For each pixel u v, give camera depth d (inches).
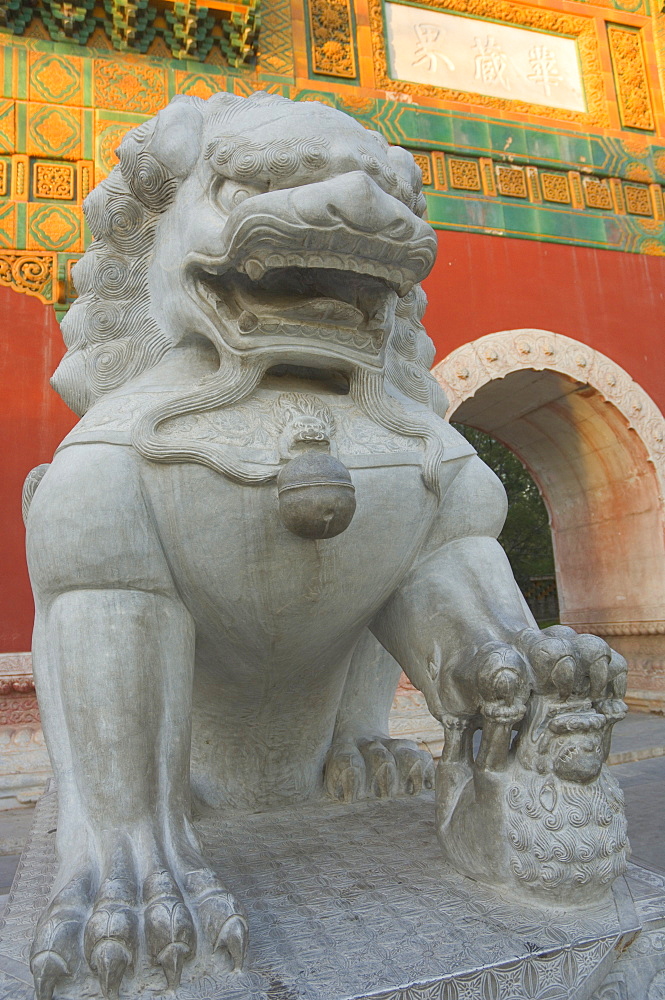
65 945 32.6
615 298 226.8
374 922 38.3
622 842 40.1
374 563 45.5
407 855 47.8
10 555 162.2
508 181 225.0
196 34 198.2
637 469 220.2
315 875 45.0
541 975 34.8
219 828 54.7
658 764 150.0
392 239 40.4
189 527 41.6
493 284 214.2
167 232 48.6
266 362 44.1
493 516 50.7
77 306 52.6
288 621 45.6
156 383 45.6
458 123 223.9
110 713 39.3
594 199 233.5
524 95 235.9
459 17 235.9
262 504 41.6
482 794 41.6
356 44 220.5
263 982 32.8
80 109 189.2
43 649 44.0
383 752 62.2
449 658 45.1
